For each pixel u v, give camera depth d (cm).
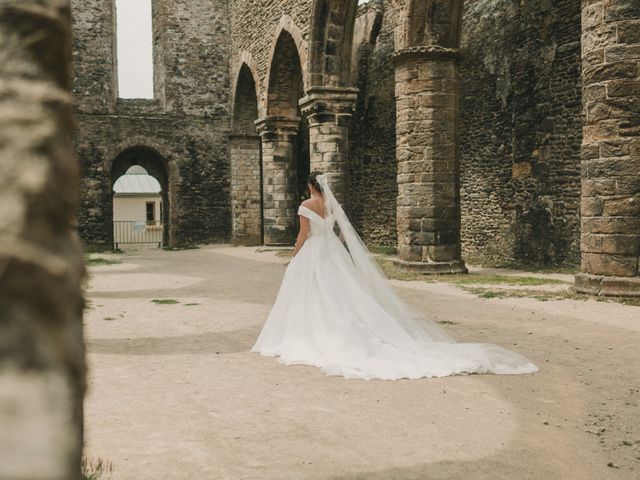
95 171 2081
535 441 297
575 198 1170
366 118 1892
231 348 526
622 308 702
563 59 1186
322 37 1382
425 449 286
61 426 62
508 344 526
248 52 1981
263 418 332
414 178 1079
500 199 1375
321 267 494
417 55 1056
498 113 1373
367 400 366
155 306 782
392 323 479
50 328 68
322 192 516
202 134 2208
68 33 81
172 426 319
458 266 1087
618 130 769
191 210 2203
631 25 757
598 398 370
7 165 68
